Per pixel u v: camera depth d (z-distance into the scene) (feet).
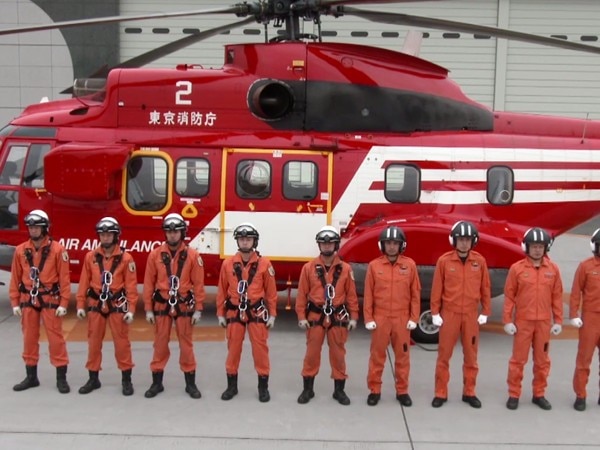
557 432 18.63
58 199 28.32
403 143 28.66
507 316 20.20
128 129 28.71
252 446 17.51
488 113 29.99
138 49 66.69
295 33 29.07
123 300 20.90
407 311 20.40
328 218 28.40
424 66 29.81
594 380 23.12
